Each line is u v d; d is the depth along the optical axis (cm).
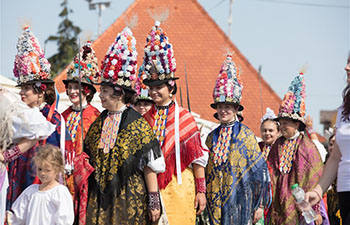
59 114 1425
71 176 1374
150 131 1385
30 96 1421
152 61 1491
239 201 1655
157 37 1491
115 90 1394
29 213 1271
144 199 1362
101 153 1373
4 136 1141
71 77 1616
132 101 1436
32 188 1291
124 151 1350
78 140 1446
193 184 1495
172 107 1516
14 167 1348
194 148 1483
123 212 1330
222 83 1703
